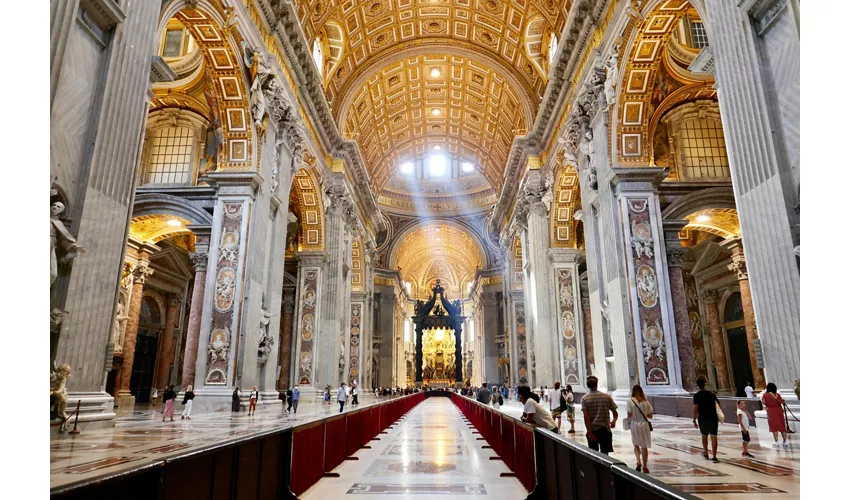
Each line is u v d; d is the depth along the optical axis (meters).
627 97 12.96
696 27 16.92
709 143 17.03
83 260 6.50
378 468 6.87
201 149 17.59
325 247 21.75
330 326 21.47
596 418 5.68
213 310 12.62
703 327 22.25
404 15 23.69
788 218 6.01
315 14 18.67
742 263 18.27
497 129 30.52
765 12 6.64
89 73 6.85
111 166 7.05
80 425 6.37
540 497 4.58
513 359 30.75
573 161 16.59
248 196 13.23
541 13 19.66
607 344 13.60
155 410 15.31
